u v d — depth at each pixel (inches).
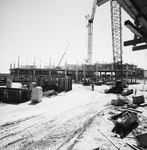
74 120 362.6
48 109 491.8
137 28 123.6
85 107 524.4
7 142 241.8
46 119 372.2
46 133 278.8
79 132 282.7
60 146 224.8
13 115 412.2
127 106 521.7
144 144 216.7
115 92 987.3
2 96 655.8
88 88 1403.8
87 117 388.8
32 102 633.6
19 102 621.6
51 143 236.2
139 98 557.9
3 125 325.7
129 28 119.5
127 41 156.3
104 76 2362.2
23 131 290.0
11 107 527.2
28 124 332.8
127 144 228.8
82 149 214.8
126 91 890.7
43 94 867.4
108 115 409.7
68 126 318.3
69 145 227.9
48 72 2327.8
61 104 586.6
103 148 216.7
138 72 2928.2
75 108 507.2
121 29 1047.0
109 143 235.0
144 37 136.8
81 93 989.8
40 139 251.9
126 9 109.8
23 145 230.7
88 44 2337.6
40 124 332.2
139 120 353.4
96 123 338.0
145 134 229.3
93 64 2309.3
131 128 302.0
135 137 252.5
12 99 635.5
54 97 796.6
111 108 508.1
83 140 246.4
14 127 313.0
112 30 1083.9
